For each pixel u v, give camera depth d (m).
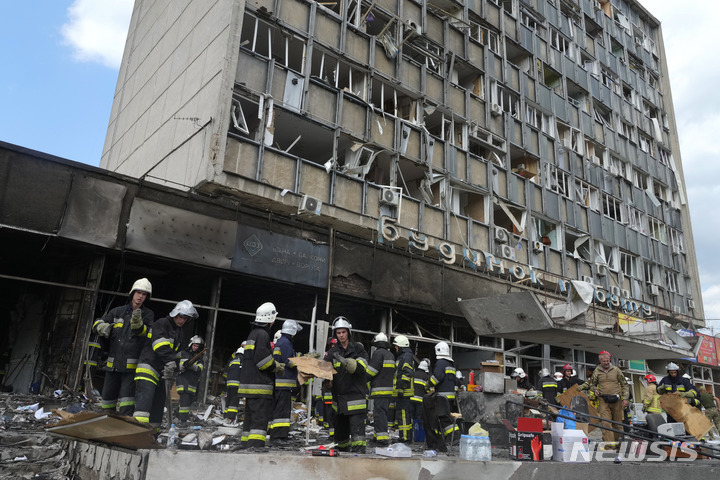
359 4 18.64
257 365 6.44
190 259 12.96
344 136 17.00
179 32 18.86
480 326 12.26
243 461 4.86
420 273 17.56
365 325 18.94
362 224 16.44
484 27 23.84
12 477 5.93
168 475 4.68
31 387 13.27
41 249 12.74
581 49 29.81
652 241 30.23
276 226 14.64
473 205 21.36
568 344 13.67
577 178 26.08
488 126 22.09
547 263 22.67
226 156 14.17
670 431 7.68
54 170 11.73
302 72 16.34
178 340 6.69
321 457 5.07
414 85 19.67
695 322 31.59
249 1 15.70
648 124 33.84
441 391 8.07
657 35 38.72
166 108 18.06
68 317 13.16
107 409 6.59
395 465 5.26
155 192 12.98
